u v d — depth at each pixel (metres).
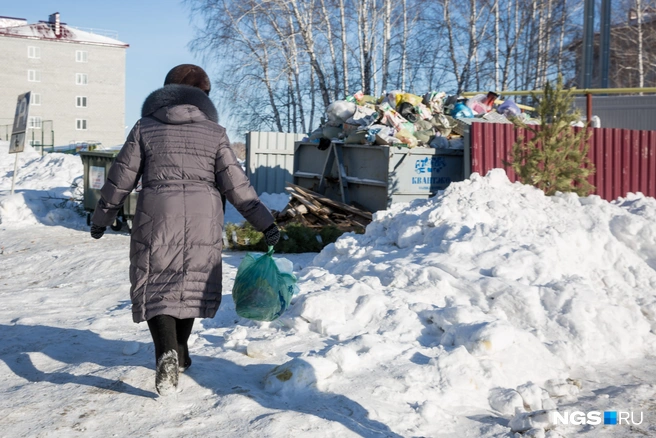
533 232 6.62
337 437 3.34
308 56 25.72
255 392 3.86
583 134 8.98
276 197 15.80
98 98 76.19
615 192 12.12
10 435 3.30
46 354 4.68
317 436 3.33
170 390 3.54
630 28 30.80
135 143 3.83
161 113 3.86
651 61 30.55
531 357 4.57
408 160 10.82
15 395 3.84
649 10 30.42
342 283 5.85
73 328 5.46
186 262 3.68
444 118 11.63
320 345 4.76
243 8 25.16
